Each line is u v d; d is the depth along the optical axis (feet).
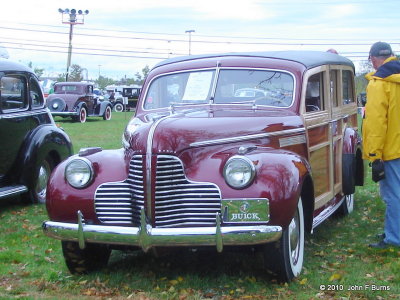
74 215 13.85
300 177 13.42
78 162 13.98
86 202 13.75
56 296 13.53
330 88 18.90
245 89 17.06
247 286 13.98
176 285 14.17
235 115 15.26
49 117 25.85
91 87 97.09
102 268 15.74
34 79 24.95
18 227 20.85
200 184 13.11
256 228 12.59
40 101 25.44
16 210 23.76
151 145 13.30
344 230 20.04
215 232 12.55
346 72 22.16
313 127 16.93
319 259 16.34
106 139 59.72
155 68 18.88
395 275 14.78
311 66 17.40
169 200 13.23
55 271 15.40
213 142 13.78
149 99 18.26
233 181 12.92
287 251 13.73
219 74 17.53
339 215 22.15
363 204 24.79
